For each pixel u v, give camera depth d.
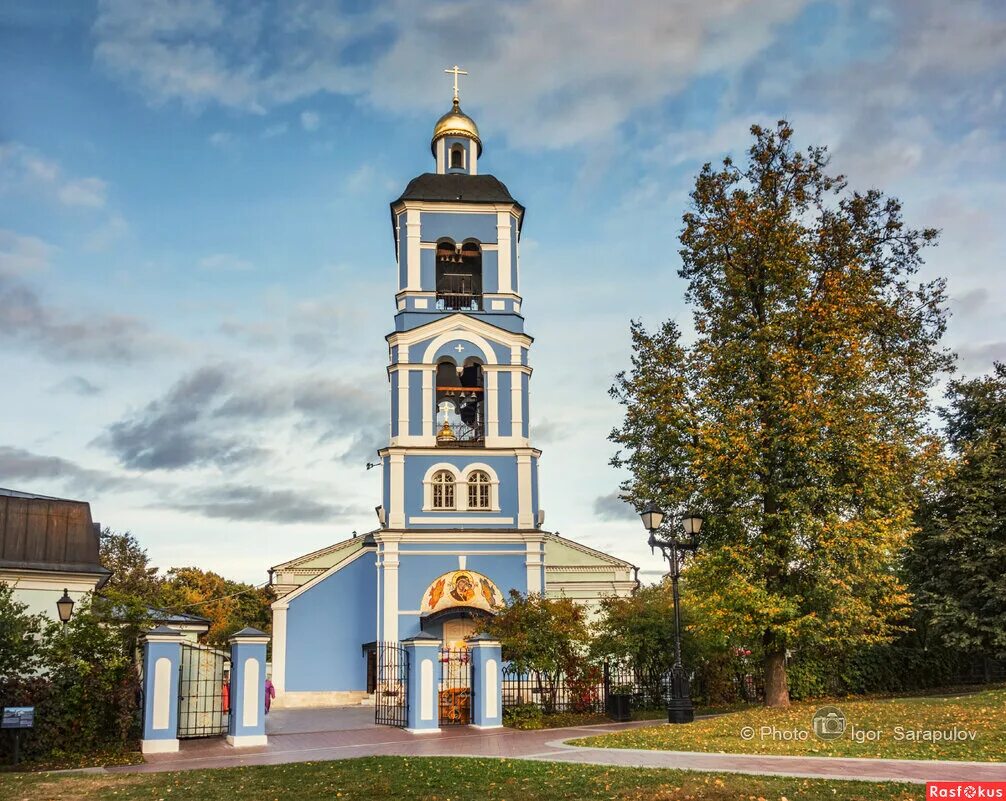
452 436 36.69
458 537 35.25
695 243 26.83
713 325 26.47
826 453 23.80
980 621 30.09
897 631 33.44
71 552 25.58
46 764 18.16
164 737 19.56
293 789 13.98
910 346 28.17
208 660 24.58
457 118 40.62
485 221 38.28
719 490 24.11
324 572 37.88
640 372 27.03
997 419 32.62
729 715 23.06
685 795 12.16
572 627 27.17
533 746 19.20
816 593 23.67
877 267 28.08
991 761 14.33
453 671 28.20
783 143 27.16
